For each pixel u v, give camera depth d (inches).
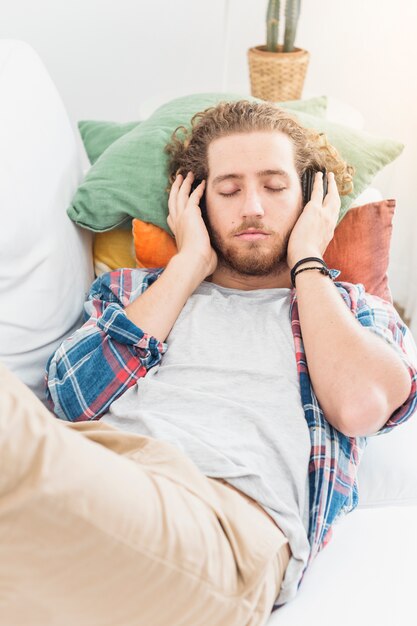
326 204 50.6
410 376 39.8
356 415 38.7
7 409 25.7
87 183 53.8
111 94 93.5
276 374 41.9
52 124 55.3
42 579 27.0
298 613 33.9
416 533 38.9
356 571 36.3
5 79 51.9
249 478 36.5
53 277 48.8
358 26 83.1
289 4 73.0
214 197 49.3
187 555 28.8
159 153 54.2
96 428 37.4
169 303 46.3
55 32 89.4
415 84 81.4
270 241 48.3
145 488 29.0
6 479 24.9
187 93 83.4
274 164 48.1
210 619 30.3
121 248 56.8
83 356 44.7
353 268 53.9
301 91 78.0
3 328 45.0
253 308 47.9
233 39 88.4
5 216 44.7
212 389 41.8
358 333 41.1
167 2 86.5
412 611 33.7
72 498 25.8
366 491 44.0
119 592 28.2
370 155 56.4
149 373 44.1
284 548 35.1
